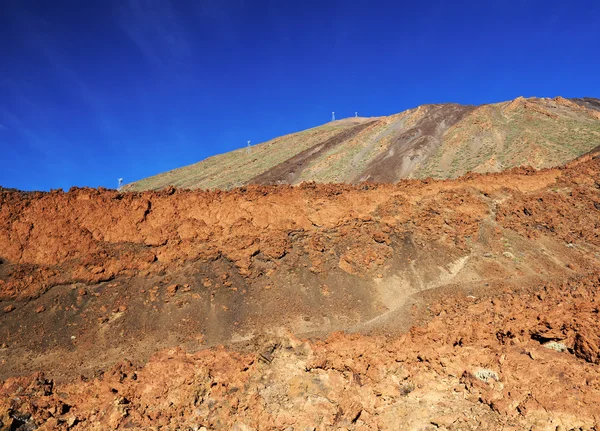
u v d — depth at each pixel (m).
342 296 29.05
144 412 18.38
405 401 18.11
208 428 17.64
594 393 15.72
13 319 24.00
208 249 29.92
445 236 35.38
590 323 18.95
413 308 27.75
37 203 28.84
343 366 19.98
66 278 26.31
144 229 29.92
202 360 21.75
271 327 26.16
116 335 24.36
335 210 34.88
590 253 35.31
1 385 19.95
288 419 17.25
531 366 17.88
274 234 31.84
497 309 24.92
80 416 18.28
